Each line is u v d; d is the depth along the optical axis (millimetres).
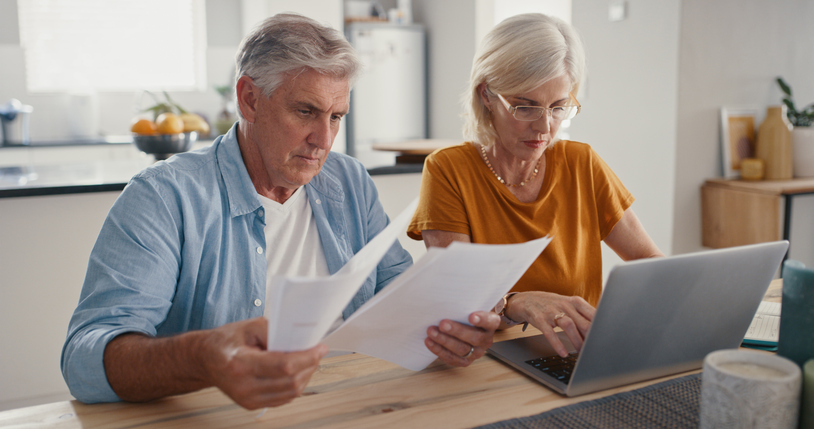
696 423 720
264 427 713
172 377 732
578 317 945
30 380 1964
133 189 998
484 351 870
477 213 1348
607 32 3004
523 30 1201
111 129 4566
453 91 4543
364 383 834
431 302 772
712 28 2695
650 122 2820
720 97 2775
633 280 725
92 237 2000
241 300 1099
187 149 2406
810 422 611
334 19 4234
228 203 1096
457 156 1379
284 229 1168
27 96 4320
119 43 4586
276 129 1024
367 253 763
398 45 4652
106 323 850
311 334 638
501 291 821
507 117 1242
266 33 992
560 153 1404
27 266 1917
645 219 2914
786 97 2945
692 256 763
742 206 2613
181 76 4781
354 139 4617
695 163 2779
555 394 802
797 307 699
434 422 723
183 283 1033
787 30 2887
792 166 2764
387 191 2455
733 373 600
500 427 704
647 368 831
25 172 2357
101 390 779
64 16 4418
